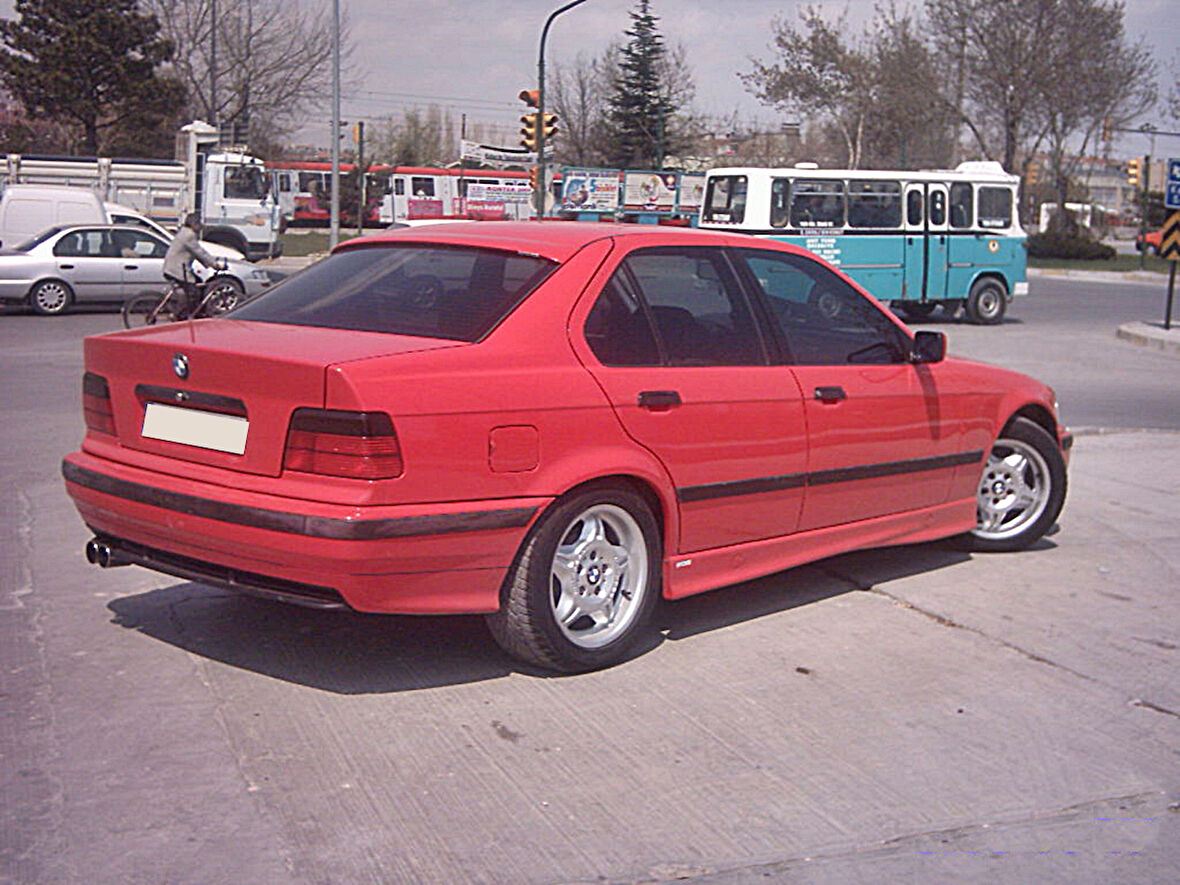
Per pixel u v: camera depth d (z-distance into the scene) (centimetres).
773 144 6475
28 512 710
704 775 385
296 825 345
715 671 478
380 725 415
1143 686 474
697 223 2311
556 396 442
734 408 500
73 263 2055
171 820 346
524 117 2959
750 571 526
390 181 6341
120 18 4659
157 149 5184
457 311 454
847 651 506
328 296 486
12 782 366
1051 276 4356
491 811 357
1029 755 407
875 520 581
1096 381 1531
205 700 433
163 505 432
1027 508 677
